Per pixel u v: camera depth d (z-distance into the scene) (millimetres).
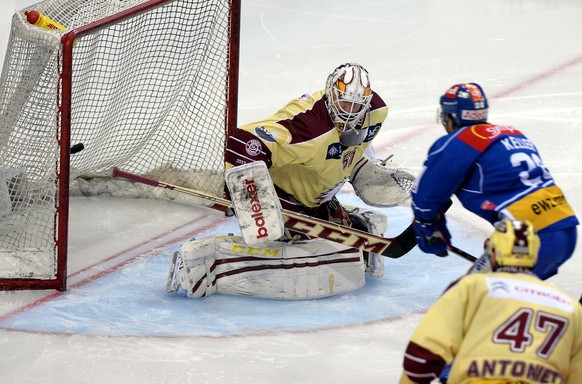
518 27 30922
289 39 30250
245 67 27672
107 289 14633
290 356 12203
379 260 14961
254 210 13109
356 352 12336
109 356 12211
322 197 14508
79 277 15102
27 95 14570
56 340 12711
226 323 13312
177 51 18094
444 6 33594
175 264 14359
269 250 14117
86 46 16094
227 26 17188
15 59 14953
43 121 14336
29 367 11859
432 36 30156
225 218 18016
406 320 13414
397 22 31750
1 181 15125
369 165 15789
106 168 17984
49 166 14242
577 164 19766
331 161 13750
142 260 15891
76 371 11758
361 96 13070
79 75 16219
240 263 14188
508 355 8070
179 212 18203
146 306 13945
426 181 11117
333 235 13758
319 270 14188
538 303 8180
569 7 33281
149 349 12414
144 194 18672
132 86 17250
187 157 18219
